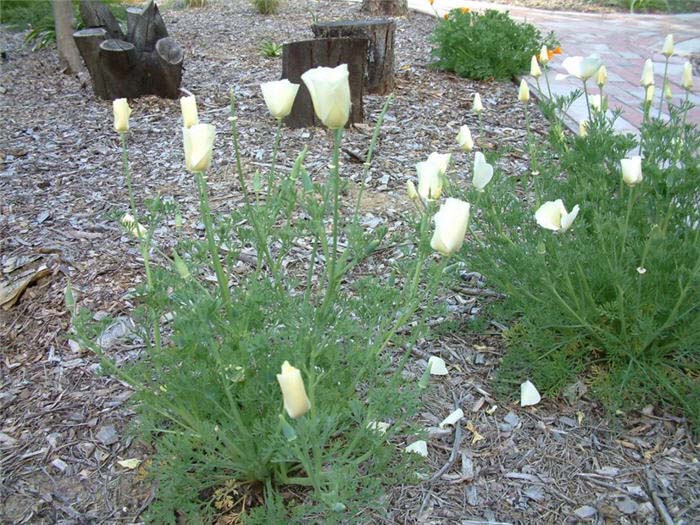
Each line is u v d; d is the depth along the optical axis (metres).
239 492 2.21
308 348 2.05
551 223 2.26
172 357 1.97
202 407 2.15
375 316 2.12
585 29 10.02
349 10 11.20
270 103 2.02
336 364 2.25
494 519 2.15
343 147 4.97
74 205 4.21
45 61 7.76
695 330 2.48
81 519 2.16
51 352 2.94
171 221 3.94
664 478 2.28
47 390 2.72
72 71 7.20
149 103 6.05
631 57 8.17
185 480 2.06
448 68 7.00
